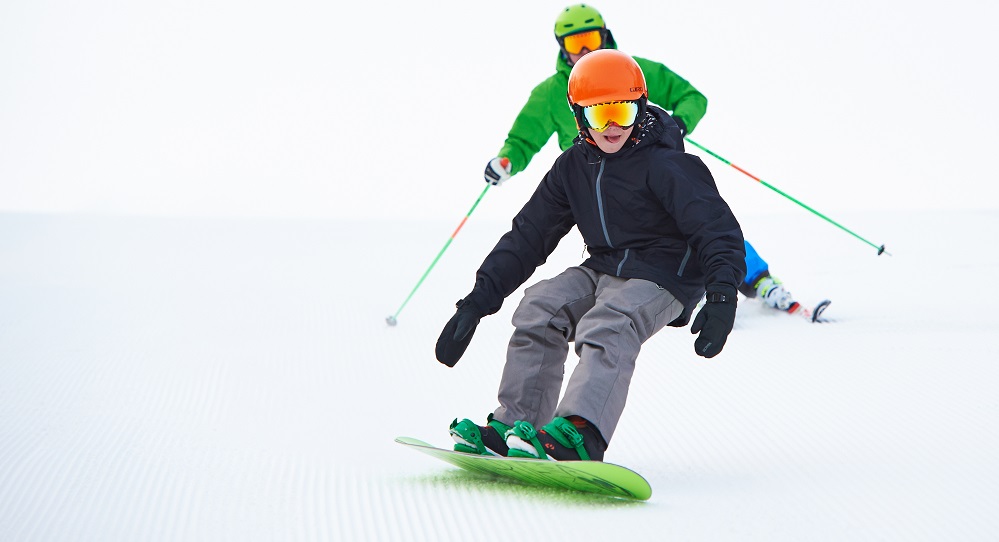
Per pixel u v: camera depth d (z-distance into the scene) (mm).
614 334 7520
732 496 7246
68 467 8328
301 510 7148
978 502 6922
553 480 7293
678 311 7832
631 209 7848
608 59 7684
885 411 9445
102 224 30625
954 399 9680
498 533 6512
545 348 7848
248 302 16688
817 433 8953
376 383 11414
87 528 6980
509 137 14328
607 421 7316
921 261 19609
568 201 8227
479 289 8156
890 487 7301
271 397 10805
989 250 20844
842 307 15000
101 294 17500
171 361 12430
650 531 6453
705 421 9586
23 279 19359
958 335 12453
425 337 13875
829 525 6539
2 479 8031
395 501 7258
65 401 10570
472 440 7465
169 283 18812
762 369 11305
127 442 9078
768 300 14523
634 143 7824
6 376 11625
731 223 7547
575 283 8039
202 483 7859
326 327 14609
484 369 11984
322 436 9328
